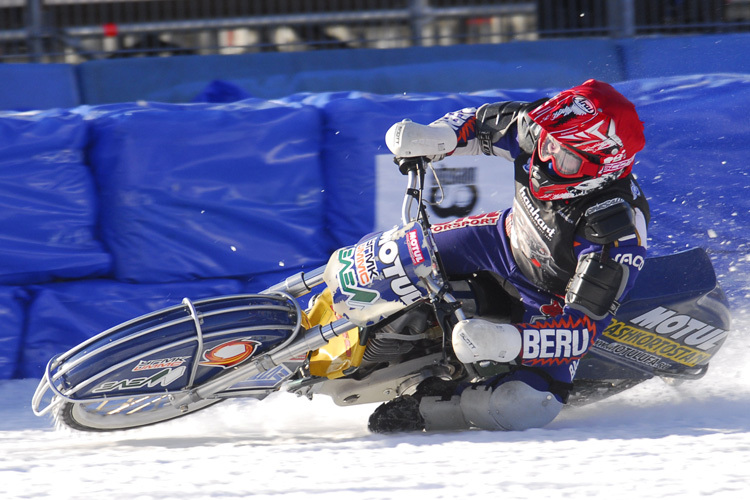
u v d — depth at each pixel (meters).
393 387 12.10
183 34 28.66
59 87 28.62
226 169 17.50
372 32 28.77
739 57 26.75
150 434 12.15
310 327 11.63
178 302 17.14
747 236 19.45
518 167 11.88
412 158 12.02
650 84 20.20
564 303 11.71
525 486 7.93
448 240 12.45
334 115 18.23
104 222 17.17
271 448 10.09
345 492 7.79
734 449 9.37
